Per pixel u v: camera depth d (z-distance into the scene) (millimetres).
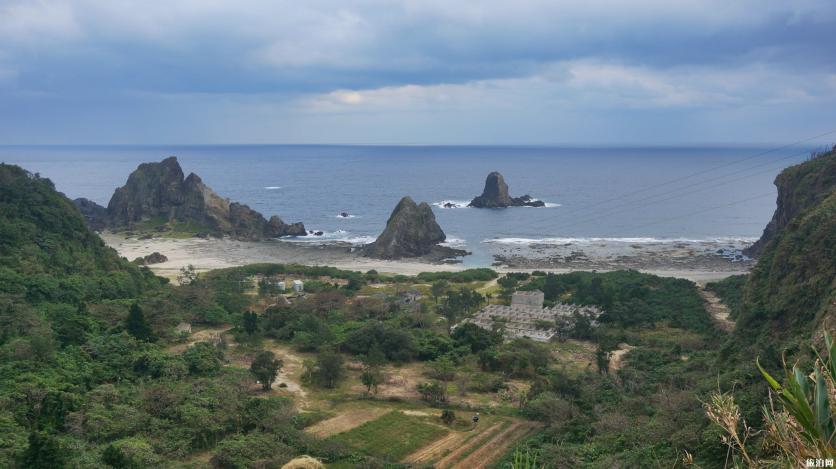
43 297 98375
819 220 85312
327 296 129000
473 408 78688
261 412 69062
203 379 77500
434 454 65562
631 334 108562
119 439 59500
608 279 143375
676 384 77062
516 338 106500
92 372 76375
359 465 60188
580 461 56219
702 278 155625
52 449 49969
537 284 143500
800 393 10812
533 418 74438
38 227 121000
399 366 97000
